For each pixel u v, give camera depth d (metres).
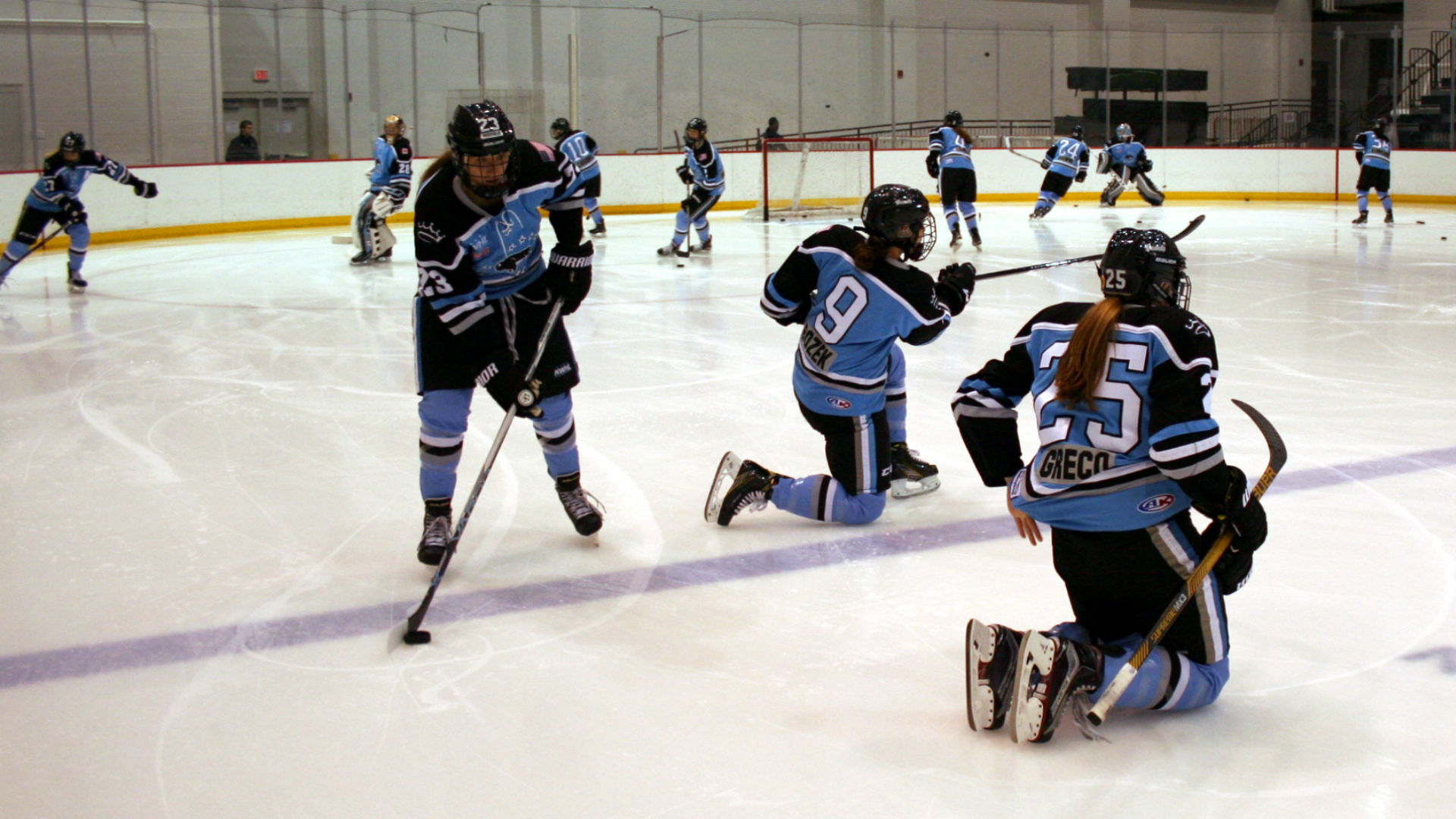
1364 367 6.30
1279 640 2.83
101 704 2.57
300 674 2.71
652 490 4.20
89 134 15.41
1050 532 3.68
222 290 9.94
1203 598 2.32
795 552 3.53
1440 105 19.33
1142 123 21.91
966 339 7.35
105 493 4.22
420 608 2.90
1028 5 23.44
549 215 3.39
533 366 3.26
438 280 3.16
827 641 2.87
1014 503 2.43
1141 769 2.23
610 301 9.07
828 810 2.09
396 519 3.90
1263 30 24.06
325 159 16.28
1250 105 22.31
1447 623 2.92
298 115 18.06
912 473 4.06
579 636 2.91
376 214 11.53
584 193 3.38
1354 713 2.45
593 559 3.48
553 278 3.44
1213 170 20.25
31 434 5.10
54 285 10.34
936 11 22.73
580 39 20.02
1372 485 4.11
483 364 3.14
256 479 4.38
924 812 2.08
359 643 2.89
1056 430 2.30
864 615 3.04
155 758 2.32
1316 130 21.38
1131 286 2.24
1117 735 2.37
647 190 18.34
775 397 5.68
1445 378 5.97
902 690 2.59
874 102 22.17
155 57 16.64
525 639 2.90
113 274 11.12
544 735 2.39
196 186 14.98
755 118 21.45
